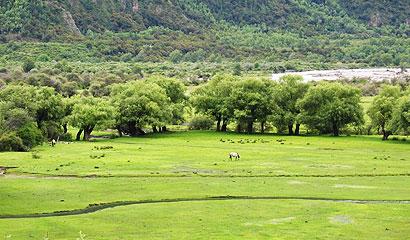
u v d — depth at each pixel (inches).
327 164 4441.4
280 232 2479.1
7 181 3651.6
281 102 7347.4
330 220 2684.5
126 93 7194.9
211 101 7534.5
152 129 7726.4
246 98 7258.9
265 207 2950.3
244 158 4771.2
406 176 3912.4
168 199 3189.0
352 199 3181.6
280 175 3917.3
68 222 2650.1
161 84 7775.6
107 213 2829.7
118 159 4638.3
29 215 2837.1
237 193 3321.9
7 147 5305.1
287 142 6141.7
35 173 3978.8
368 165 4392.2
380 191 3383.4
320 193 3319.4
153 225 2593.5
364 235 2440.9
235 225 2593.5
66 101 6737.2
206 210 2883.9
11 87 6648.6
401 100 6279.5
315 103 7081.7
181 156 4872.0
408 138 6579.7
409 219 2704.2
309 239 2379.4
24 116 5693.9
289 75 7450.8
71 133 7066.9
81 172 4001.0
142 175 3895.2
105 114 6589.6
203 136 6835.6
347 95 7057.1
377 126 6673.2
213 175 3905.0
